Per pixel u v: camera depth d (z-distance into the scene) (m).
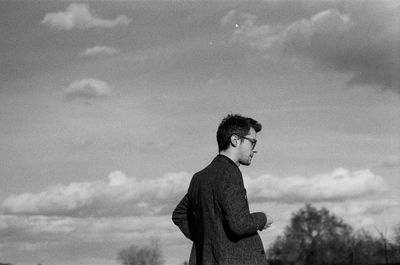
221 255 3.85
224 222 3.88
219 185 3.88
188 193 4.17
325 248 72.50
